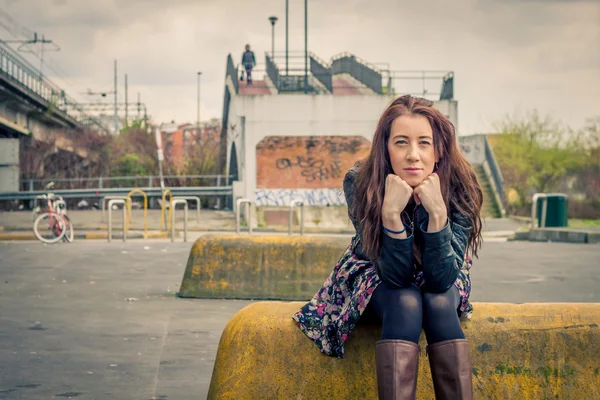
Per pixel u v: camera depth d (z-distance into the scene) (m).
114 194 32.25
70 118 44.81
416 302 2.70
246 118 28.91
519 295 9.02
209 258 8.50
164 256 13.86
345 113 29.03
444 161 2.93
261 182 28.92
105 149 39.88
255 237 8.54
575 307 3.15
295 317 3.06
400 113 2.89
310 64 30.44
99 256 13.83
